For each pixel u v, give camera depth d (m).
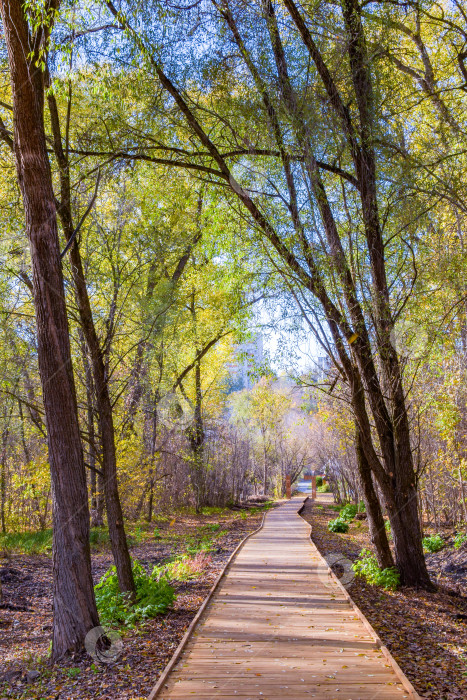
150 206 11.57
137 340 13.42
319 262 9.93
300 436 51.59
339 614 7.90
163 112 10.03
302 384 11.28
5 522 19.77
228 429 38.44
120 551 9.13
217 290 22.36
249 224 11.30
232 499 39.06
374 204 10.62
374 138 10.20
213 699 4.84
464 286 11.07
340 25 9.87
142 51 7.50
